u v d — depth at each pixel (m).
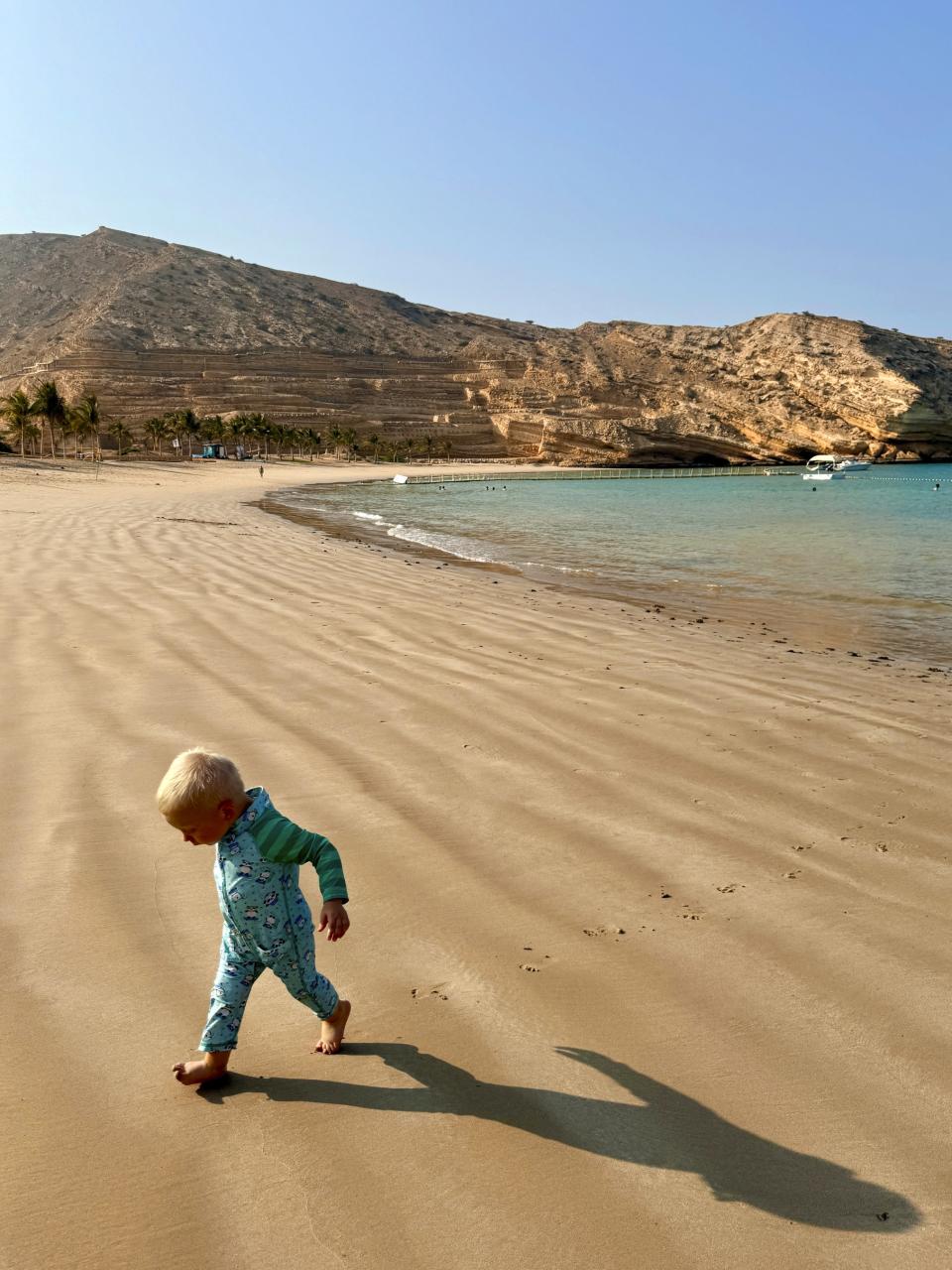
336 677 8.93
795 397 180.00
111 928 4.11
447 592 15.74
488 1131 2.91
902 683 9.84
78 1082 3.10
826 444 166.12
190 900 4.38
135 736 6.88
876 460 165.38
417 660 9.83
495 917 4.32
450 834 5.27
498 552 26.41
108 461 103.31
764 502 63.56
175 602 12.66
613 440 160.50
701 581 20.17
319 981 3.22
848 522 42.50
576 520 43.19
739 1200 2.64
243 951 3.11
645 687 9.00
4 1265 2.38
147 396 179.88
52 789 5.79
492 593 16.08
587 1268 2.40
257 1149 2.82
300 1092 3.08
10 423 99.50
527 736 7.21
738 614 15.30
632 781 6.27
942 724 7.96
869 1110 3.02
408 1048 3.34
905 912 4.45
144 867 4.71
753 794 6.08
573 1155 2.80
